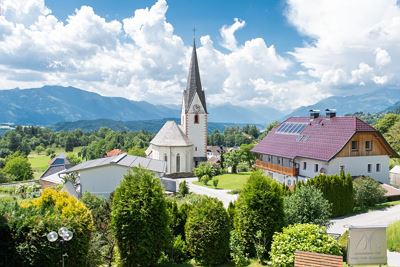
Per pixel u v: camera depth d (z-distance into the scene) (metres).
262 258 21.12
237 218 22.73
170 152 78.06
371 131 47.66
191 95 83.81
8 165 98.94
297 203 25.14
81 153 166.50
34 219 16.75
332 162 46.19
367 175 47.94
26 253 16.28
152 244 19.53
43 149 180.38
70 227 17.16
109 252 21.64
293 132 59.03
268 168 58.72
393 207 39.72
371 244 16.23
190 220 21.77
